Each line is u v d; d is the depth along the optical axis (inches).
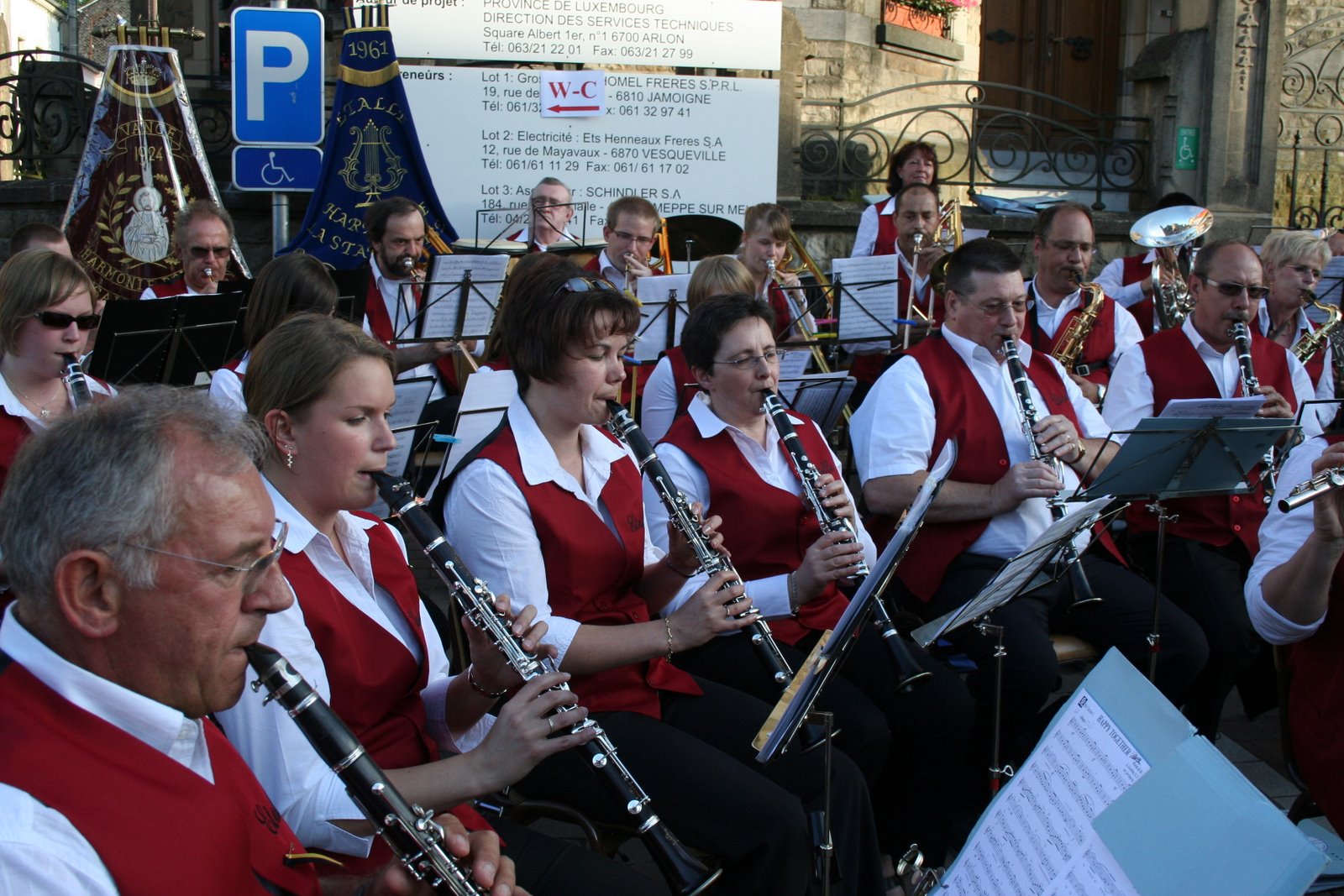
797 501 136.0
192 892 55.8
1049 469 145.3
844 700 122.8
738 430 136.9
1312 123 458.0
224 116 348.5
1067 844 63.7
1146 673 148.3
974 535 149.6
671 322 215.8
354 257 298.8
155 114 285.9
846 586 141.1
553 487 111.7
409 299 237.0
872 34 397.1
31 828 52.3
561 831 149.1
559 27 327.6
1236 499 168.4
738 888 102.3
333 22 362.6
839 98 388.5
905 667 113.3
